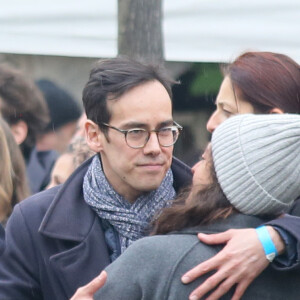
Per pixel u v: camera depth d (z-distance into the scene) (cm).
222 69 844
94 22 1307
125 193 712
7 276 721
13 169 1040
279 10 1310
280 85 791
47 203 736
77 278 696
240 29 1294
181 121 1380
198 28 1291
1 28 1288
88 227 712
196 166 638
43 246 716
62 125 1336
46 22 1302
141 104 674
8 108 1262
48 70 1386
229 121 614
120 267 597
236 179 594
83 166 750
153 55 1130
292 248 590
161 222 623
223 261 578
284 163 589
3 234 787
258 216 609
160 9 1136
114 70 685
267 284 593
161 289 583
